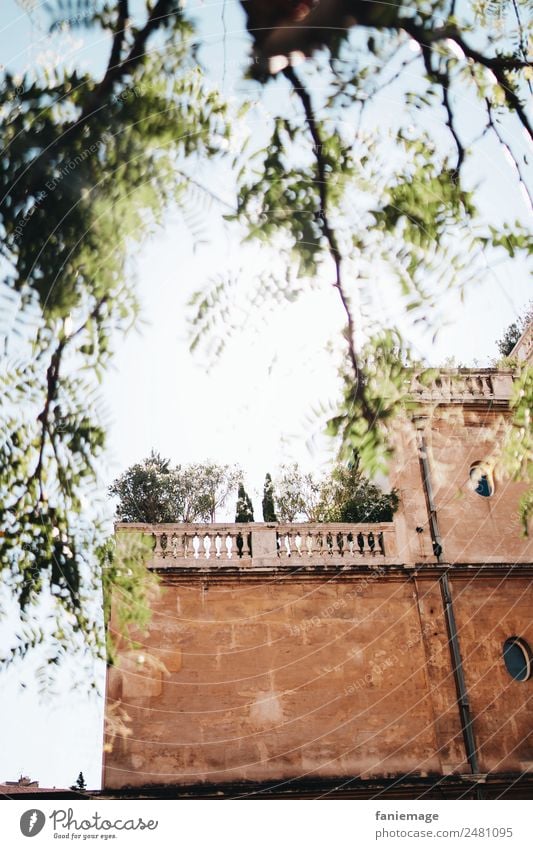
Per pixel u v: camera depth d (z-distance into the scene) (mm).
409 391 9039
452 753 16641
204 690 16469
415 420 19078
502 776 16500
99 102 7145
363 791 15992
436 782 16188
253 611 17250
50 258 7578
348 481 20141
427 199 7895
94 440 8516
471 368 20000
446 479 19141
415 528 18594
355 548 18188
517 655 18078
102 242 7688
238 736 16188
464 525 18875
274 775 15945
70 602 8758
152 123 7375
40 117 7086
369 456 8906
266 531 17969
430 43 6855
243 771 15906
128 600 10523
